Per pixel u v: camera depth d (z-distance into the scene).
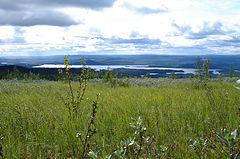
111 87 15.02
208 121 4.18
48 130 4.00
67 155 3.23
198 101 6.14
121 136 3.64
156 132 3.67
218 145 3.04
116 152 1.59
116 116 5.00
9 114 5.08
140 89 12.81
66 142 3.54
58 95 8.74
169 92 9.94
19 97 8.34
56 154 3.12
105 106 6.00
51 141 3.58
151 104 6.11
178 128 3.87
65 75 5.59
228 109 4.90
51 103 6.83
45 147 3.39
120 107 5.82
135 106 5.87
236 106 4.86
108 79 17.86
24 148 3.50
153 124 4.07
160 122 4.23
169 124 4.12
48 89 12.01
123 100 7.25
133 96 8.48
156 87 14.91
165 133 3.73
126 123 4.30
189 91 10.51
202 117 4.56
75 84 15.84
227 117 4.25
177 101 6.43
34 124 4.27
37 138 3.62
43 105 6.36
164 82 18.66
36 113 5.12
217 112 4.58
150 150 3.04
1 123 4.33
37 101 7.22
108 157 1.55
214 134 3.43
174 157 2.94
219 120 4.02
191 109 5.26
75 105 5.29
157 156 2.81
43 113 5.11
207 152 2.79
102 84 16.97
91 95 8.67
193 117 4.60
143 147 3.17
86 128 3.80
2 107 5.81
